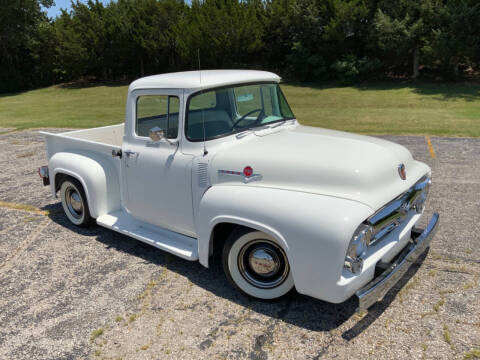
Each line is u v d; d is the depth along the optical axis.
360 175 3.14
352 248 2.90
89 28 34.22
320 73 26.78
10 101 29.33
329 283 2.94
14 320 3.52
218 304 3.58
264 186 3.39
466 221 5.07
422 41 23.38
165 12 32.19
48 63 37.69
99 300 3.73
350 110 17.12
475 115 13.98
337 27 24.88
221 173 3.61
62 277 4.16
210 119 3.84
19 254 4.70
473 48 20.84
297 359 2.90
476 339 3.01
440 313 3.32
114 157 4.80
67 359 3.04
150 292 3.81
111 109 21.17
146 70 35.75
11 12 36.41
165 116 4.02
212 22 27.92
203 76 3.92
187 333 3.23
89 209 4.90
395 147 3.84
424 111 15.62
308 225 2.96
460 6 20.41
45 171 5.63
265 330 3.22
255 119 4.21
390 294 3.60
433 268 3.98
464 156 8.20
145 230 4.46
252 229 3.33
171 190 4.00
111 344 3.16
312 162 3.32
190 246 4.02
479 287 3.64
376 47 24.81
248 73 4.29
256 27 28.58
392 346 2.98
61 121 16.33
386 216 3.19
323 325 3.24
